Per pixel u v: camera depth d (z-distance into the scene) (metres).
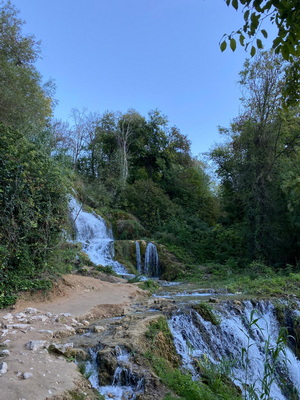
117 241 17.16
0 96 9.84
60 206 10.28
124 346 5.28
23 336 5.77
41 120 14.01
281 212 16.12
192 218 23.98
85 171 27.83
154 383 4.43
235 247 18.73
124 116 31.17
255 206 16.78
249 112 18.86
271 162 16.41
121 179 25.66
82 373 4.74
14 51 12.36
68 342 5.67
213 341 7.03
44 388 4.05
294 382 6.96
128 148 30.38
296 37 3.11
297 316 8.86
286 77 5.01
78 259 13.57
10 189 8.53
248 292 10.57
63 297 9.04
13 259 8.54
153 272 17.38
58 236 10.32
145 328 6.15
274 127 16.61
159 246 18.12
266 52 16.77
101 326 6.61
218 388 4.90
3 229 8.28
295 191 14.45
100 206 21.47
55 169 10.16
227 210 22.19
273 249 16.09
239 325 7.78
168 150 30.81
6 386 3.91
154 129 30.94
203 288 11.94
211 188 35.09
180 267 16.55
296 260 16.05
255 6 2.90
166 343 6.01
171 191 28.52
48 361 4.80
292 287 10.97
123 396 4.32
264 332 8.21
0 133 9.37
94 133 30.45
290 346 8.40
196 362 5.76
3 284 7.86
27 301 8.04
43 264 9.33
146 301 9.27
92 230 18.06
